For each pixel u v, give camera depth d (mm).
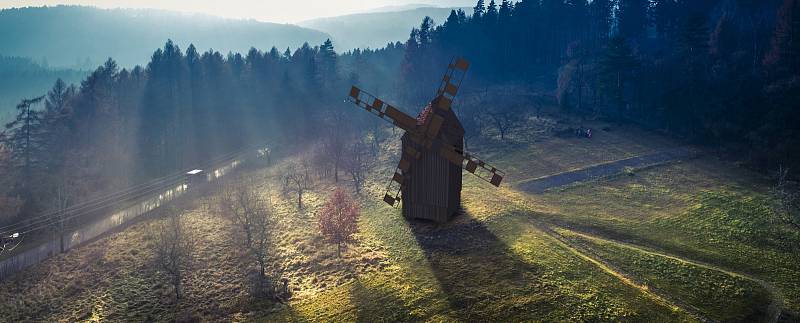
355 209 45844
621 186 59219
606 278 34281
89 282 46000
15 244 59031
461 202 53750
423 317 31672
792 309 30109
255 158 99562
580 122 97562
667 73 97188
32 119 89125
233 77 141375
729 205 49281
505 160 76750
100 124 100625
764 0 120188
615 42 98250
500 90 135750
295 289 40469
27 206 71375
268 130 124000
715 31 100562
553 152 79000
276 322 34688
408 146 47000
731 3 130000
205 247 51156
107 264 49656
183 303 40000
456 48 165500
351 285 38719
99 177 85812
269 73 148875
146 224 62219
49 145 93750
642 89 99000
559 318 29578
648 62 105062
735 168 63938
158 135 105688
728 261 37062
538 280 34219
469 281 35406
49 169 85062
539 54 158375
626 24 137000
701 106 85750
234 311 37719
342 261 43844
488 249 40562
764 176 59344
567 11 155000
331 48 156625
